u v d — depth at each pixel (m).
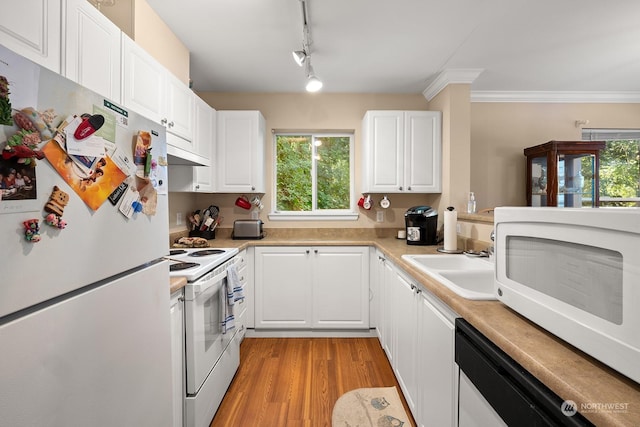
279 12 1.75
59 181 0.58
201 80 2.74
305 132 3.18
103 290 0.70
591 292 0.60
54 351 0.56
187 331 1.37
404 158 2.74
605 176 3.20
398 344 1.87
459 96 2.59
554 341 0.71
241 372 2.10
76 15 1.07
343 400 1.78
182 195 2.69
